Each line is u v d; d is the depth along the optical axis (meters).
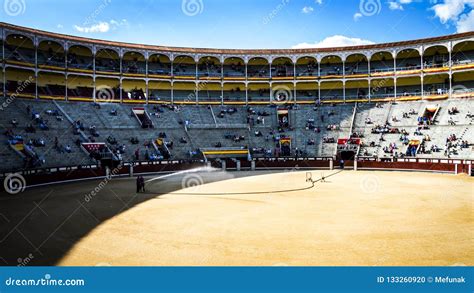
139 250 13.14
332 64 65.56
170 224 16.81
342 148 50.69
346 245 13.44
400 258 12.11
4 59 46.59
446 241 13.86
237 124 56.47
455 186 29.75
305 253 12.63
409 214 18.59
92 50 54.50
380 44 58.31
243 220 17.50
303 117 58.38
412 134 48.69
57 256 12.63
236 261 11.95
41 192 27.86
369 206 20.92
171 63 60.28
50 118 45.25
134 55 62.16
